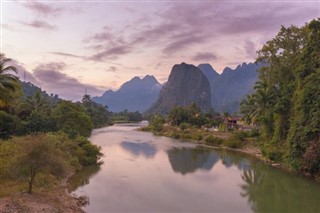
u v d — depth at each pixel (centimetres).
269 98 6731
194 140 9906
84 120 7606
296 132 4716
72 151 4619
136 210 2734
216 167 5059
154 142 8944
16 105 7381
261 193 3462
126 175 4147
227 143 8025
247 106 10369
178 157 6056
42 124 6519
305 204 3081
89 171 4325
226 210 2861
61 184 3388
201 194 3366
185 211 2781
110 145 7631
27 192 2667
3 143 4050
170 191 3425
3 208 2159
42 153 2655
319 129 4312
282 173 4612
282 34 6397
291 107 5641
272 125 6706
